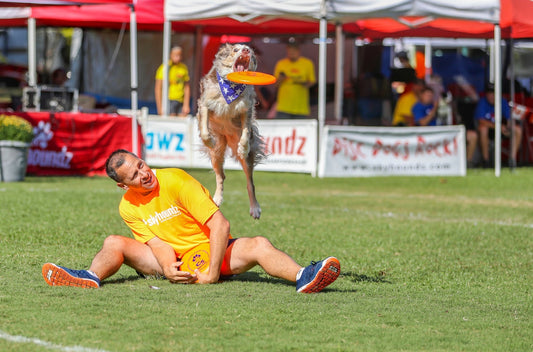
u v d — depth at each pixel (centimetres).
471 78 3350
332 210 1703
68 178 2253
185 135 2567
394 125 2914
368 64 3262
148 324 686
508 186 2306
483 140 2995
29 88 2575
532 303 848
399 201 1912
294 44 2844
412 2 2420
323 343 646
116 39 3303
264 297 813
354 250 1192
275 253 853
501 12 2580
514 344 664
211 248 849
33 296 784
